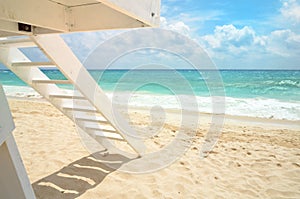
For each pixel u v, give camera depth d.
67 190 2.49
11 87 16.14
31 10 1.42
